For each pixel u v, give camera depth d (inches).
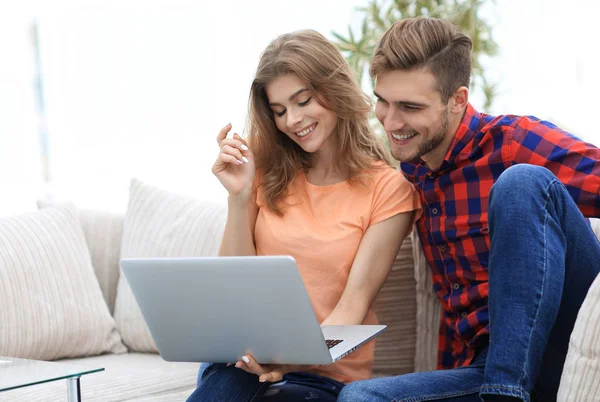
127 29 180.7
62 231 90.7
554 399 59.8
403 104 63.6
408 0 136.6
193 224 89.0
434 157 67.3
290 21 166.6
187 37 176.9
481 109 142.9
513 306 49.8
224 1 173.2
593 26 150.5
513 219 51.6
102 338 87.5
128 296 90.1
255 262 49.3
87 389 71.6
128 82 181.6
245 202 71.3
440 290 69.9
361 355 68.2
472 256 65.3
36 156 181.6
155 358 86.0
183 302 53.3
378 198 70.0
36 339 82.4
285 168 72.8
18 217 89.6
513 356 48.4
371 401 52.2
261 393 60.2
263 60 70.3
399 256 79.4
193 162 178.4
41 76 182.9
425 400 53.8
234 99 173.8
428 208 69.1
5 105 177.5
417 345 78.0
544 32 151.8
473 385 56.0
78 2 182.4
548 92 152.6
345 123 70.6
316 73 68.4
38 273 85.0
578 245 55.3
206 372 62.7
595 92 150.9
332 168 72.1
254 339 53.2
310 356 52.3
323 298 68.6
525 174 53.4
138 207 94.1
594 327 47.6
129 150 182.4
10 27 178.4
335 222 69.5
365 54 134.7
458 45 64.1
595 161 60.1
